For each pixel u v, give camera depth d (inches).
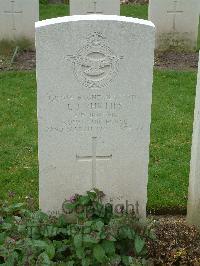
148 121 74.0
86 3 157.5
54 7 219.0
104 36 69.1
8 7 159.0
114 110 73.2
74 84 71.3
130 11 215.9
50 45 68.9
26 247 66.4
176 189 90.6
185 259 71.9
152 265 70.8
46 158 75.4
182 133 111.1
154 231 75.5
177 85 137.6
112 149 75.6
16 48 158.7
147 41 69.6
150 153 102.5
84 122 73.7
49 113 72.6
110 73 71.1
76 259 68.6
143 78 71.5
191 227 78.0
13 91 132.3
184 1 160.7
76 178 77.3
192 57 161.0
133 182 77.9
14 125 114.4
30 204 76.4
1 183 92.0
